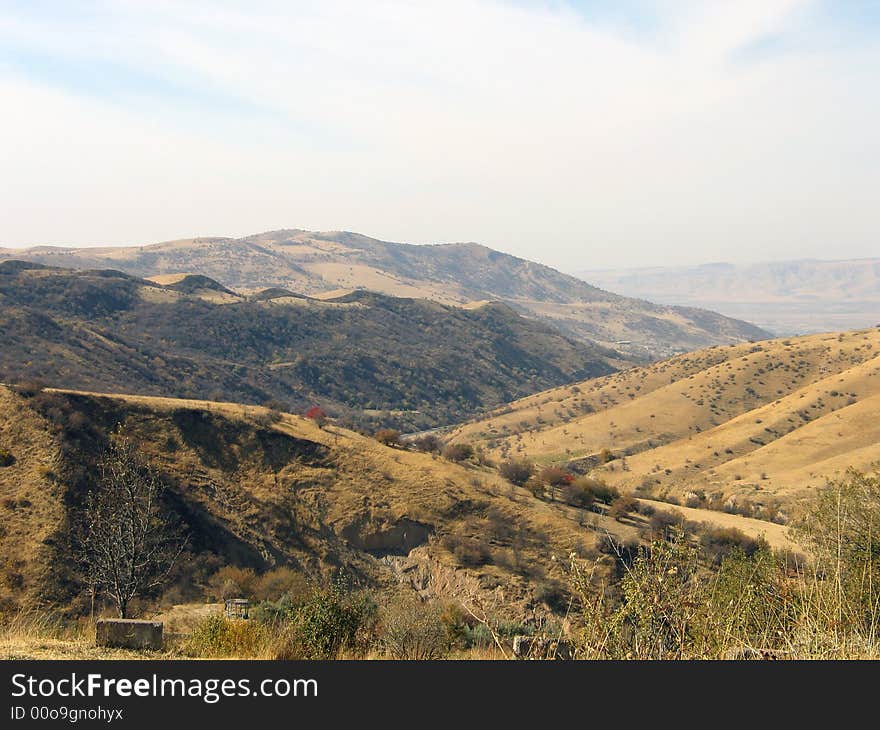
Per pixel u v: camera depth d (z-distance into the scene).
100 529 27.80
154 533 36.91
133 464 33.22
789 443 100.94
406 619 12.52
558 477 57.88
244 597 37.06
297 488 51.50
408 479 53.69
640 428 130.88
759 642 6.91
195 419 53.69
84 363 111.94
